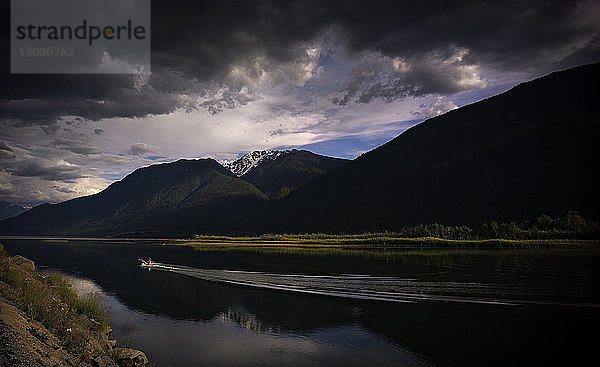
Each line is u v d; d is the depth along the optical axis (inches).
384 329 979.9
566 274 1697.8
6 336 554.6
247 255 3144.7
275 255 3085.6
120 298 1390.3
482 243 3673.7
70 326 749.9
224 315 1131.9
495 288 1408.7
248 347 850.8
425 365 746.2
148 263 2529.5
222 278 1817.2
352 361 770.8
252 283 1654.8
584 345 843.4
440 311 1131.9
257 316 1120.2
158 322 1059.9
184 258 2940.5
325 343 876.6
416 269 1985.7
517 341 877.2
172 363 749.9
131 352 713.0
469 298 1264.8
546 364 744.3
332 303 1259.2
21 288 887.1
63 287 1143.6
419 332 950.4
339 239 4953.3
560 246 3351.4
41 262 2728.8
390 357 792.3
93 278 1889.8
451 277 1686.8
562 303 1180.5
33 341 585.9
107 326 942.4
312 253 3289.9
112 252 3777.1
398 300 1272.1
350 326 1008.9
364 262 2394.2
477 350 826.2
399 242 4165.8
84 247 4788.4
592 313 1077.8
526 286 1433.3
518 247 3422.7
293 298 1344.7
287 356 792.9
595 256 2514.8
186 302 1311.5
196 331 967.0
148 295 1443.2
